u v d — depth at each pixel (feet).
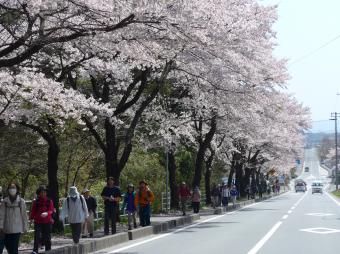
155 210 114.62
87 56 60.03
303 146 290.56
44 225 48.60
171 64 75.36
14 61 42.14
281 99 136.36
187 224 89.76
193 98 98.43
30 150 83.66
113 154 80.69
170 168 128.26
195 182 127.34
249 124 118.42
